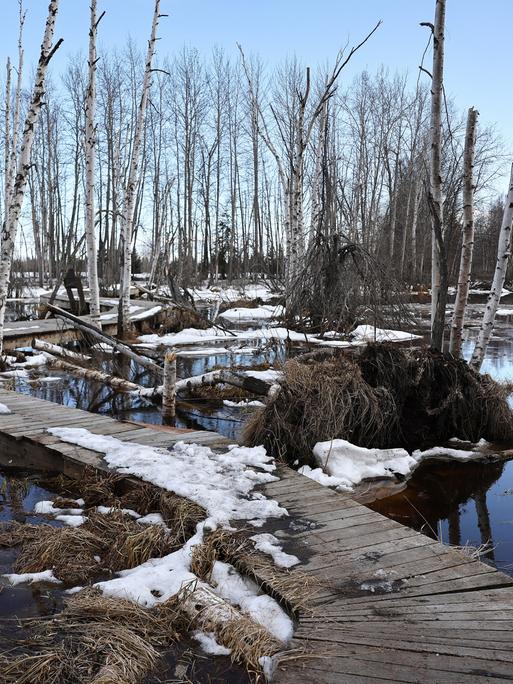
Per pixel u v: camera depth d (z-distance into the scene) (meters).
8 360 12.82
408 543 3.92
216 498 4.58
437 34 8.88
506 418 8.12
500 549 4.98
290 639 2.93
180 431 6.88
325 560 3.66
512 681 2.49
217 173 42.75
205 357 14.62
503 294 40.94
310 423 6.66
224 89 42.53
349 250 13.86
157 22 15.74
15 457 6.49
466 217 9.13
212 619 3.14
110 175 35.03
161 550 4.03
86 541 4.19
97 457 5.71
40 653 2.88
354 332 16.97
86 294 28.39
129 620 3.18
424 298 29.84
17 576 3.78
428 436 7.83
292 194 20.62
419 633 2.87
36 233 37.75
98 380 11.25
